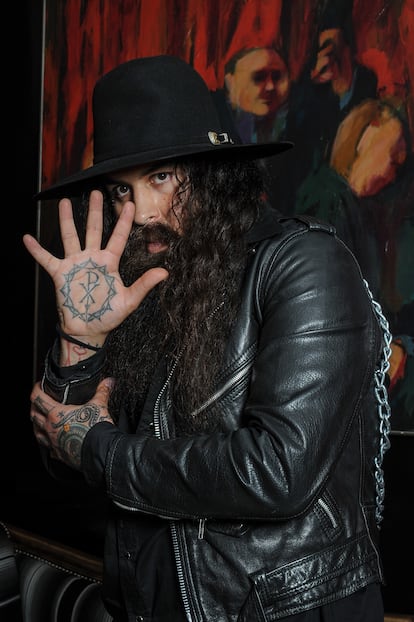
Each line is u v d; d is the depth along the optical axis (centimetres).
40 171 328
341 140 260
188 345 115
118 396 132
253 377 109
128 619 123
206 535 112
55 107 323
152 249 123
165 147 118
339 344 106
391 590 263
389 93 250
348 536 115
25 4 338
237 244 119
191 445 106
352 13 257
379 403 125
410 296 248
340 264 112
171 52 293
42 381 120
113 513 128
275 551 111
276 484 100
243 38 278
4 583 191
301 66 267
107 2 307
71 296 114
